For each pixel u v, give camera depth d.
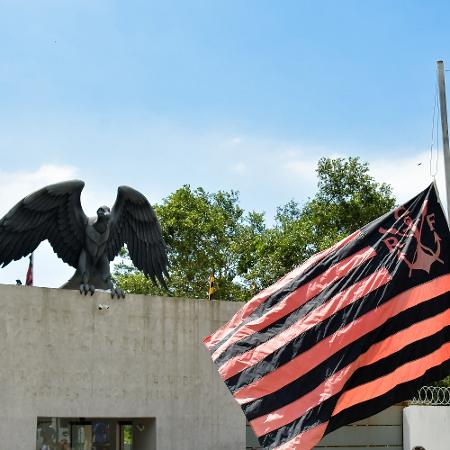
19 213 17.52
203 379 19.33
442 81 12.64
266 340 11.05
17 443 16.45
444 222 11.52
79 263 18.20
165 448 18.50
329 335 10.92
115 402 17.88
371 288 11.09
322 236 42.81
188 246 45.66
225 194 50.16
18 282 18.31
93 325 17.83
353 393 10.83
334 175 43.72
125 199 18.86
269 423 10.61
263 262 42.47
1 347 16.56
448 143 12.64
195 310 19.48
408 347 11.03
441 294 11.27
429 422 23.28
